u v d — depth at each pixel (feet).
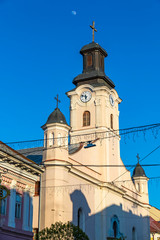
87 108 193.57
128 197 203.10
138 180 228.43
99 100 191.31
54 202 140.67
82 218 156.35
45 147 150.71
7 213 108.58
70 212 147.64
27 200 118.83
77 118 194.49
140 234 212.64
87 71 201.16
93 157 178.91
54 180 143.43
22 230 113.39
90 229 160.45
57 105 158.81
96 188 172.65
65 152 150.51
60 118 153.17
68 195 148.46
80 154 167.43
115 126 200.03
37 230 140.87
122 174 202.39
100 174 180.24
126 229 195.00
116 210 183.32
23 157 122.93
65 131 152.87
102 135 185.88
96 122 188.65
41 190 144.97
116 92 202.90
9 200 110.11
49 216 139.33
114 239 170.30
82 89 197.57
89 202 163.63
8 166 111.04
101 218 171.01
